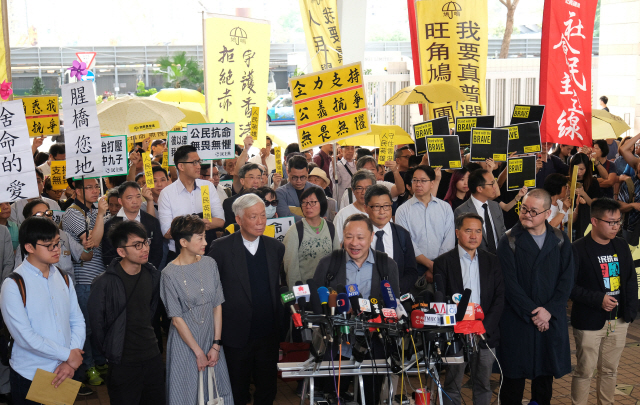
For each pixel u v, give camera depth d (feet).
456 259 14.82
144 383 13.76
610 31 49.75
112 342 13.17
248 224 14.28
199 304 13.75
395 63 53.16
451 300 12.53
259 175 20.72
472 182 17.94
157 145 33.86
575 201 24.79
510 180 19.83
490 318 14.46
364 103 20.83
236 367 14.60
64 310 12.93
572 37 22.34
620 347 15.67
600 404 16.20
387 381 13.28
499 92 50.55
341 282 13.64
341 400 13.20
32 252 12.35
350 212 18.13
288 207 20.83
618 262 15.35
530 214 14.75
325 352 11.76
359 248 13.09
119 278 13.32
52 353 12.34
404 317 11.91
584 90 22.68
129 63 112.57
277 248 15.12
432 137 20.11
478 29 26.09
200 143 22.89
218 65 26.96
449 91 24.94
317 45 28.78
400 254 16.07
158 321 18.83
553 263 14.89
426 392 11.99
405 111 48.60
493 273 14.75
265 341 14.89
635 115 46.52
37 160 28.91
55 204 20.89
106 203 16.85
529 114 21.52
